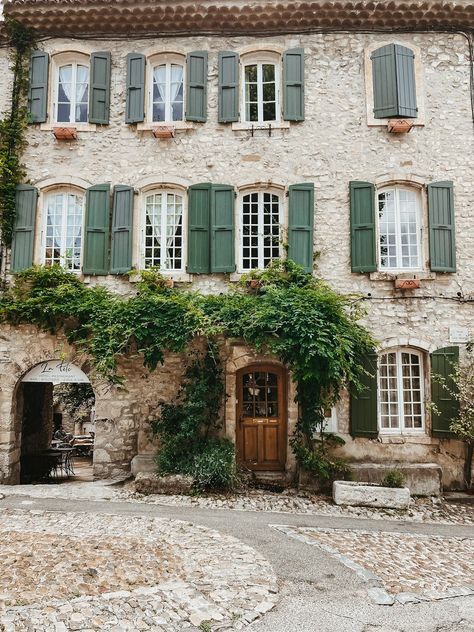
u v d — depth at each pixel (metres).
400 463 9.12
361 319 9.48
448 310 9.51
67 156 10.09
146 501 7.63
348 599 4.43
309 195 9.77
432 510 7.96
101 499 7.72
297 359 8.30
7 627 3.60
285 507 7.66
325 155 9.95
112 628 3.68
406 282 9.36
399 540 6.30
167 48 10.28
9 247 9.92
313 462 8.48
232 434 9.04
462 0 9.80
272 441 9.45
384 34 10.20
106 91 10.19
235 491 8.30
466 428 8.80
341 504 7.89
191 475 8.17
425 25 10.15
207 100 10.18
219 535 6.00
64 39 10.38
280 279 9.30
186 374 9.16
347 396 9.33
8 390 9.38
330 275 9.69
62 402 16.97
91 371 9.36
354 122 10.02
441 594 4.63
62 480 10.88
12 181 9.94
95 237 9.87
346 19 10.05
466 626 4.02
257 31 10.26
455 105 10.03
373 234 9.63
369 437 9.13
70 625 3.68
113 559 5.00
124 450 9.26
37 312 9.28
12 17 10.08
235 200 9.89
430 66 10.12
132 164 10.05
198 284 9.75
